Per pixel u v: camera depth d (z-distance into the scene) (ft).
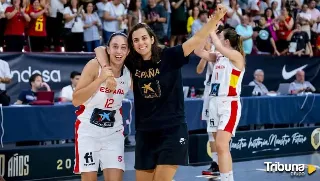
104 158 17.81
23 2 39.27
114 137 17.90
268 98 37.06
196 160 33.22
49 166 27.96
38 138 29.14
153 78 17.28
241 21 48.19
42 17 40.19
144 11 45.11
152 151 17.69
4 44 39.47
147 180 18.11
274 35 50.88
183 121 17.69
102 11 43.29
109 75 16.58
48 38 41.55
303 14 53.72
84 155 17.58
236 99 25.09
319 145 39.24
